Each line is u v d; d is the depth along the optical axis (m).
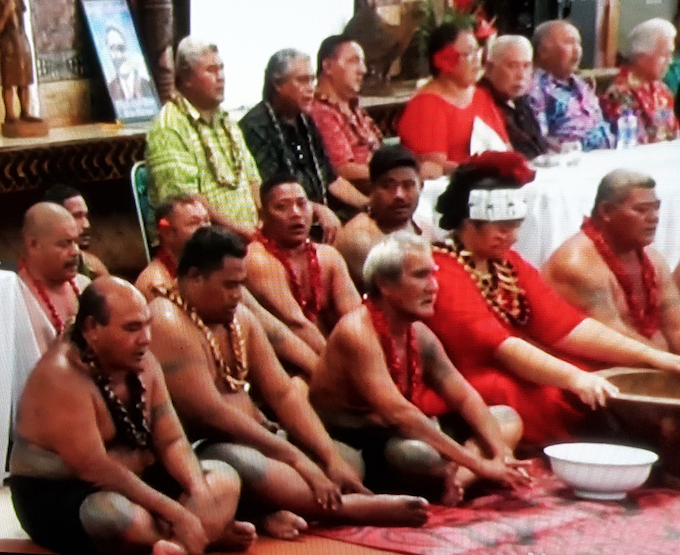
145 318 3.43
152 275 4.13
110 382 3.46
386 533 3.67
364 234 4.67
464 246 4.24
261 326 4.00
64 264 4.19
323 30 7.00
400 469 3.83
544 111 5.95
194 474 3.49
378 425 3.90
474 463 3.86
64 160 5.73
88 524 3.40
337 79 5.46
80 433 3.40
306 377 4.14
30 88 5.94
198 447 3.72
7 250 5.73
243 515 3.72
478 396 3.99
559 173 5.28
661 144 6.27
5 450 4.12
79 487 3.46
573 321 4.32
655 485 4.06
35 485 3.51
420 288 3.79
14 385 4.16
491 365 4.23
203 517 3.46
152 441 3.53
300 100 5.10
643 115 6.32
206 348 3.71
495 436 3.95
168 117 4.88
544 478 4.10
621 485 3.89
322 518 3.72
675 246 5.24
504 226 4.18
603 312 4.43
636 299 4.49
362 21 6.91
